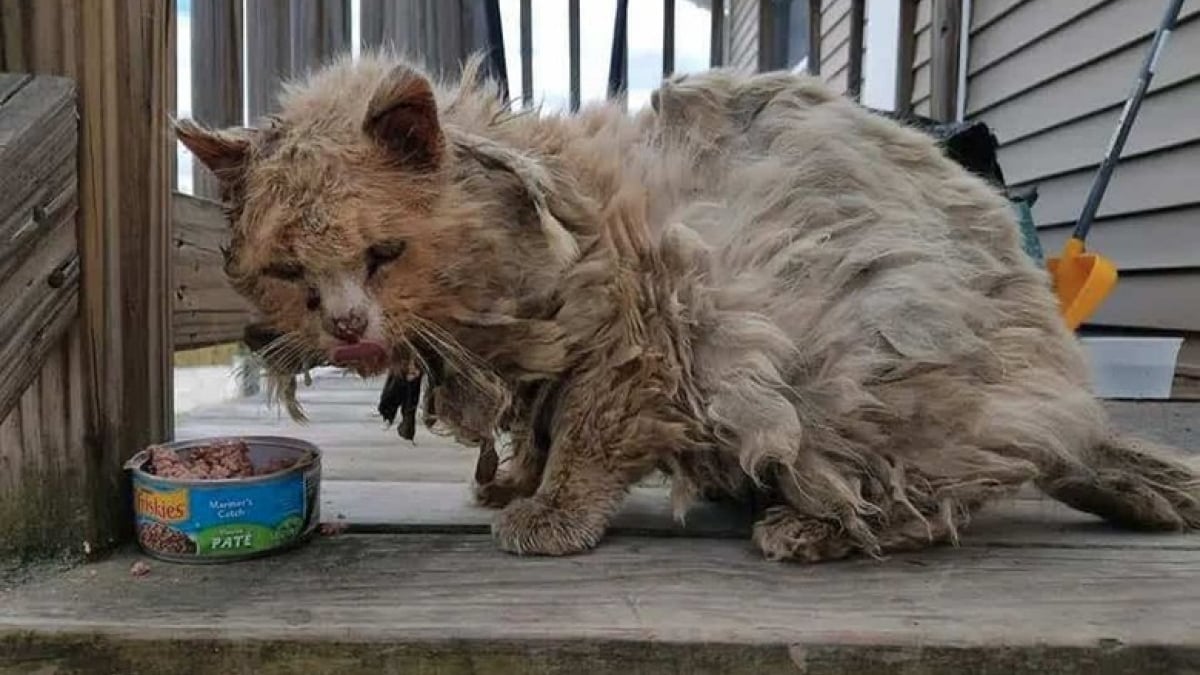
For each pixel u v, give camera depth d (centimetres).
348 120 100
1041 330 128
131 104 112
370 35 289
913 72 442
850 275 119
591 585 105
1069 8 358
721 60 366
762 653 91
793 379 116
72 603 98
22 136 97
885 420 116
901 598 101
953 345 118
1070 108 360
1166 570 110
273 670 92
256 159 100
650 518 132
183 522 108
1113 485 128
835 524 115
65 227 103
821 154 126
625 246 115
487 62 214
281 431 218
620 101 143
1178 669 91
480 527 126
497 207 105
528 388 121
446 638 91
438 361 111
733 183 126
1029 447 119
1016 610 98
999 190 174
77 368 107
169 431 124
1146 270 322
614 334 113
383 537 123
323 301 97
